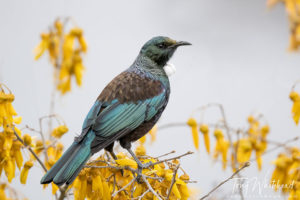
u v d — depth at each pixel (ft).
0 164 29.89
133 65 39.17
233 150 36.40
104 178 29.50
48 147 32.58
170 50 39.11
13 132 29.81
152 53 38.86
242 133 36.47
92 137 32.99
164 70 39.19
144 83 36.99
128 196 29.32
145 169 30.14
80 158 30.37
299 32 33.50
